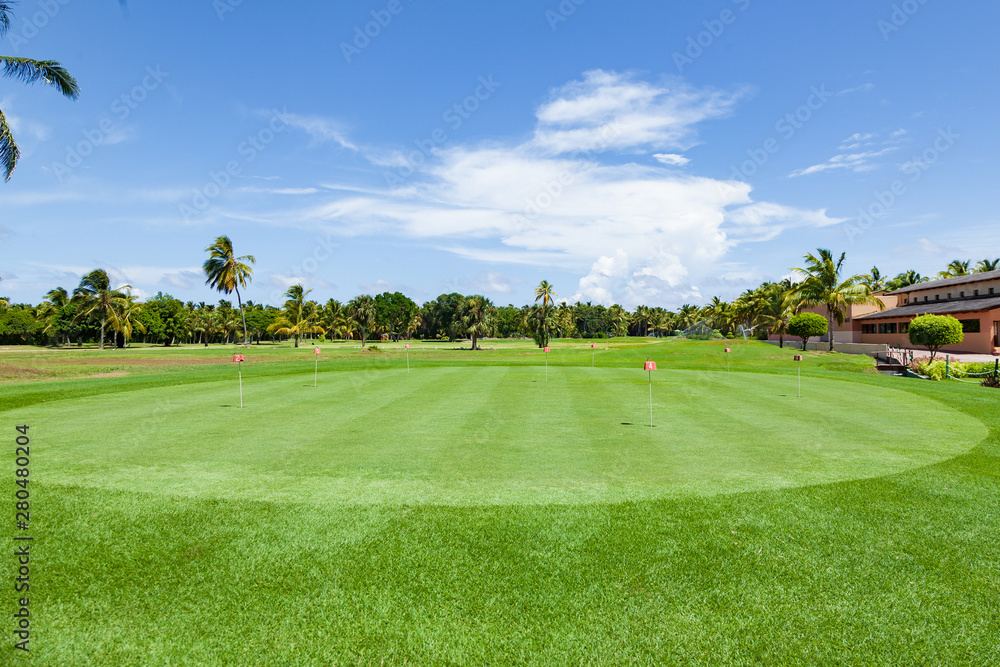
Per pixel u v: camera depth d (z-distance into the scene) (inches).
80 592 163.6
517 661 135.3
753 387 650.8
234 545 190.5
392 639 143.1
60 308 3521.2
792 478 261.7
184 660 136.5
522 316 5231.3
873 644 140.3
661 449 323.9
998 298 1619.1
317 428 389.1
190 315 4288.9
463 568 174.7
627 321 6250.0
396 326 5467.5
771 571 172.9
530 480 260.1
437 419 425.7
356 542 192.1
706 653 137.9
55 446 330.6
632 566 175.9
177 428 389.1
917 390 622.8
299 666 134.1
